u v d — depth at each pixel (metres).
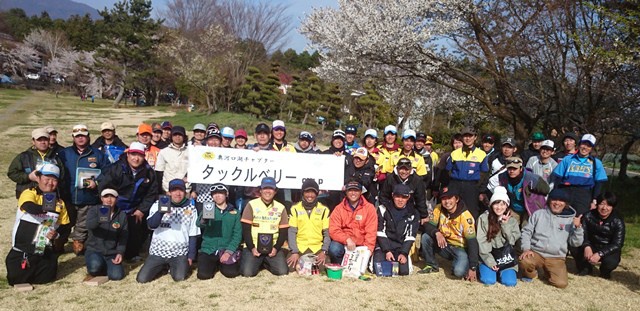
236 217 5.52
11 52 59.97
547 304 4.89
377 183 6.74
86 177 5.87
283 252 5.88
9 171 5.53
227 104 34.66
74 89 62.34
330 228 5.82
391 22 12.51
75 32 67.00
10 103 37.41
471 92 13.63
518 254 6.20
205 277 5.29
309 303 4.68
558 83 10.49
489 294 5.14
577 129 10.12
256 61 33.47
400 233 5.75
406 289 5.21
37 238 4.81
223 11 33.53
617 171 23.52
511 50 11.16
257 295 4.86
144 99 56.00
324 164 6.39
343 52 13.57
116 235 5.23
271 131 6.92
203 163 6.10
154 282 5.16
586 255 5.73
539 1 10.65
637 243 7.51
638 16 8.14
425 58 13.05
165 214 5.29
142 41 42.69
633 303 4.99
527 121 12.68
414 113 20.66
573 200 6.20
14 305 4.36
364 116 29.38
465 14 12.34
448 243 5.79
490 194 6.50
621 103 10.32
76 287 4.90
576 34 9.15
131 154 5.64
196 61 32.16
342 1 13.40
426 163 7.70
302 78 38.47
